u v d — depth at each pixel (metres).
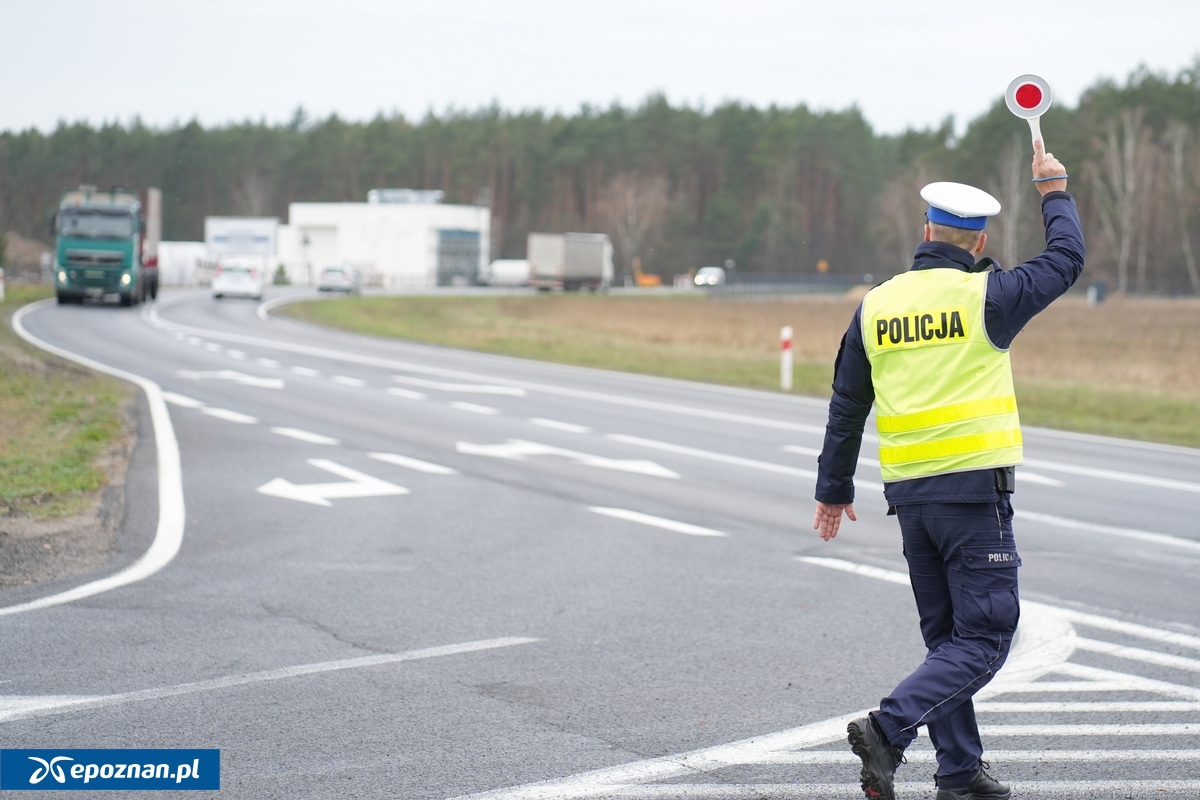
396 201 129.25
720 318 70.06
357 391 26.41
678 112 183.62
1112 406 28.67
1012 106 5.89
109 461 16.30
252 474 15.66
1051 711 7.25
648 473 16.62
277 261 120.25
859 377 5.88
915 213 147.25
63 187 190.88
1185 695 7.60
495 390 27.56
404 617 9.15
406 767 6.09
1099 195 123.25
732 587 10.35
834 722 6.91
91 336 41.09
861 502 14.86
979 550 5.48
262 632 8.64
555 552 11.64
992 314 5.57
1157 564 11.73
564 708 7.09
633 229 168.50
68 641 8.32
